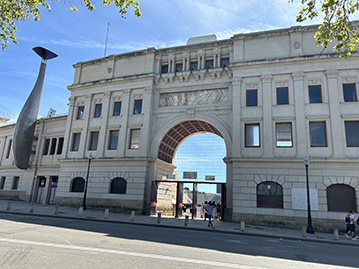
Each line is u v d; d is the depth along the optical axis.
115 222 18.14
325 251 11.93
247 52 25.39
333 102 21.91
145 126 27.50
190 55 28.14
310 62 23.16
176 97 28.11
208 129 29.20
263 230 18.33
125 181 27.22
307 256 10.39
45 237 10.65
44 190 34.81
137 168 26.70
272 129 22.92
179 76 27.56
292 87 23.39
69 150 30.92
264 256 9.75
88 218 18.80
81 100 32.22
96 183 28.00
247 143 23.70
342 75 22.34
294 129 22.50
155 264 7.48
